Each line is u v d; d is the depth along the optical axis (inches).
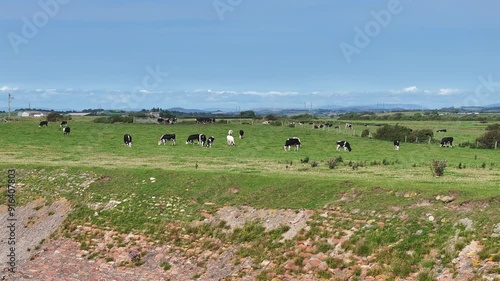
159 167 1592.0
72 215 1288.1
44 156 1999.3
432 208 935.0
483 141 2487.7
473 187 1013.8
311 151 2266.2
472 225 845.2
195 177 1355.8
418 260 817.5
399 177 1306.6
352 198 1060.5
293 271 891.4
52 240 1202.6
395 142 2389.3
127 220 1214.9
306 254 923.4
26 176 1567.4
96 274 1018.7
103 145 2464.3
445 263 790.5
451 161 1836.9
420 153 2170.3
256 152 2204.7
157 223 1173.7
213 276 948.6
